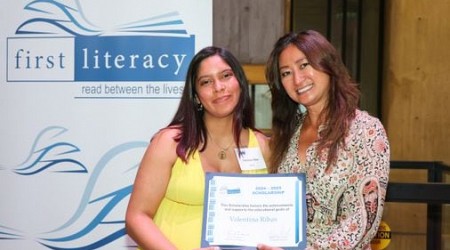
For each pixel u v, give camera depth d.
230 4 3.00
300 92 1.70
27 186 2.70
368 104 4.41
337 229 1.62
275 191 1.73
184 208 1.84
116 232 2.67
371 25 4.36
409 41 4.05
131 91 2.61
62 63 2.62
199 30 2.56
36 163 2.68
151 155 1.84
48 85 2.63
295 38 1.72
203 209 1.77
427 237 2.76
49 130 2.65
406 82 4.08
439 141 4.07
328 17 4.45
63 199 2.68
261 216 1.72
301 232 1.68
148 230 1.78
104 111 2.62
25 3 2.61
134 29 2.58
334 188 1.63
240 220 1.73
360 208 1.58
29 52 2.63
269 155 1.91
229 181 1.77
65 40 2.61
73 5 2.59
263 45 3.01
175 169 1.83
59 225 2.70
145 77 2.59
